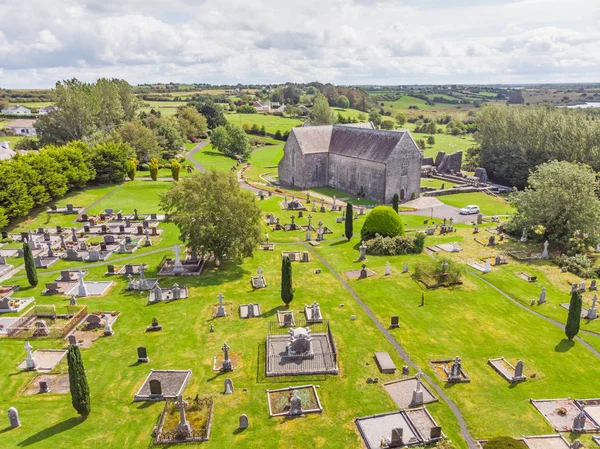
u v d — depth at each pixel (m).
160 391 29.89
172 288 44.94
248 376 32.09
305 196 91.06
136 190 87.31
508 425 27.34
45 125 110.19
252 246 49.38
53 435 26.66
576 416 27.30
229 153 137.38
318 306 39.62
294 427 27.30
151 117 140.38
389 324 39.03
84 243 56.94
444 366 33.25
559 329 38.53
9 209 62.59
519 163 100.44
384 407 28.92
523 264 52.53
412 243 56.03
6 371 32.84
